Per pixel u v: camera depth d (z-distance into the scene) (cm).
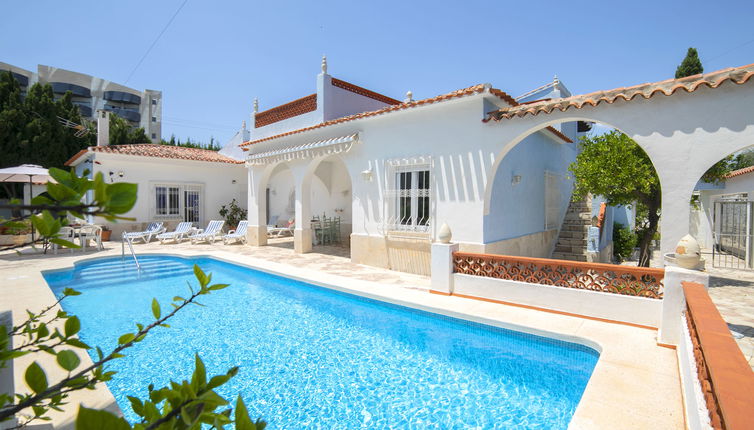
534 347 585
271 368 537
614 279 614
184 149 2277
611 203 1084
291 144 1376
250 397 464
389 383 496
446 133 927
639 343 521
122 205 73
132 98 6594
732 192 1493
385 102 1528
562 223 1510
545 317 633
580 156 1105
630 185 966
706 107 608
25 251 1350
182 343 621
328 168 1798
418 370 530
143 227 1830
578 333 557
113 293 921
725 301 764
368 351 591
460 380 502
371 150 1102
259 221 1602
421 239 991
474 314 646
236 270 1173
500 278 722
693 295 407
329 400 457
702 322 302
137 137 3067
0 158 2206
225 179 2127
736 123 586
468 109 885
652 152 654
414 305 721
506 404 446
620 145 998
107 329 676
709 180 1047
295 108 1415
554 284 666
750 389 186
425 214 992
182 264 1261
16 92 2400
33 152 2306
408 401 454
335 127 1191
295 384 494
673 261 554
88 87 6412
